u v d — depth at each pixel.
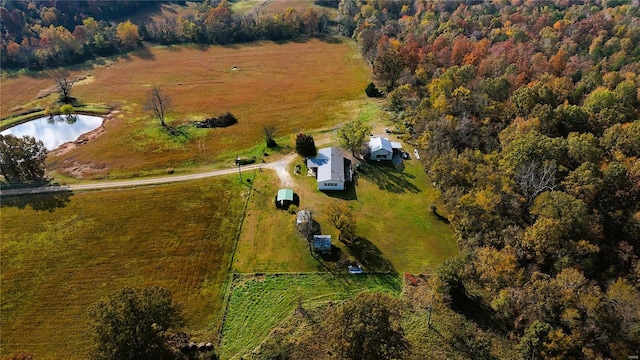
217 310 60.78
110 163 96.12
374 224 75.69
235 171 91.88
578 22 135.62
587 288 52.22
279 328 57.28
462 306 57.81
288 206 80.19
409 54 123.62
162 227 76.00
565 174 70.56
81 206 81.56
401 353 47.88
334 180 82.88
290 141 103.88
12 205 81.69
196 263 68.56
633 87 84.50
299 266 67.50
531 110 86.50
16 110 121.94
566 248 57.66
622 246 59.59
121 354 45.81
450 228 74.62
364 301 48.16
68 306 61.94
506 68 104.88
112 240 73.31
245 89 136.75
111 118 117.62
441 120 88.88
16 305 62.19
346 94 131.75
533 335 48.75
